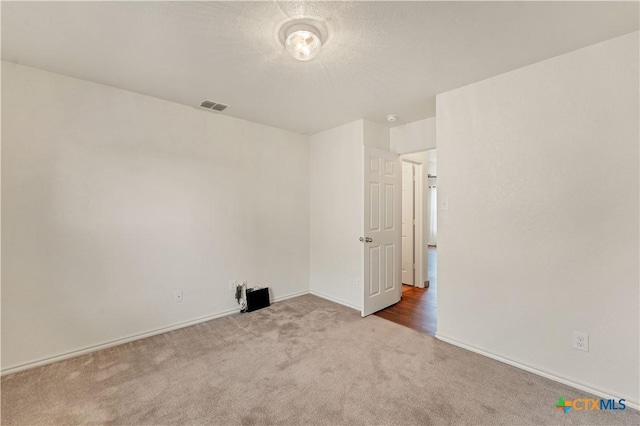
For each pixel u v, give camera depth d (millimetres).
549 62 2084
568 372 2016
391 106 3002
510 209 2271
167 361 2316
